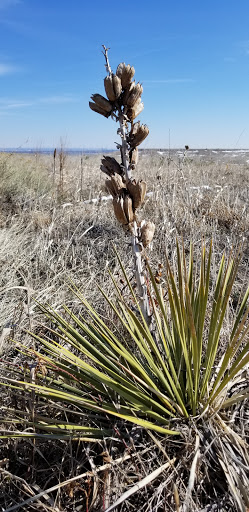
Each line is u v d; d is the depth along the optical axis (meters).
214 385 2.00
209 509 1.73
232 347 1.87
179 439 1.98
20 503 1.79
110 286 3.78
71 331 2.36
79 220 6.29
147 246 2.26
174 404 2.02
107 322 3.09
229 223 5.77
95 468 1.77
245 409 2.30
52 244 5.35
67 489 1.77
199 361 1.93
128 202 2.05
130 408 1.99
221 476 1.88
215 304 2.08
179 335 2.01
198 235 5.02
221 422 1.99
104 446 1.96
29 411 2.12
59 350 2.22
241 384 2.38
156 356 2.22
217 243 4.84
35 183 8.78
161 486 1.73
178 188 6.48
